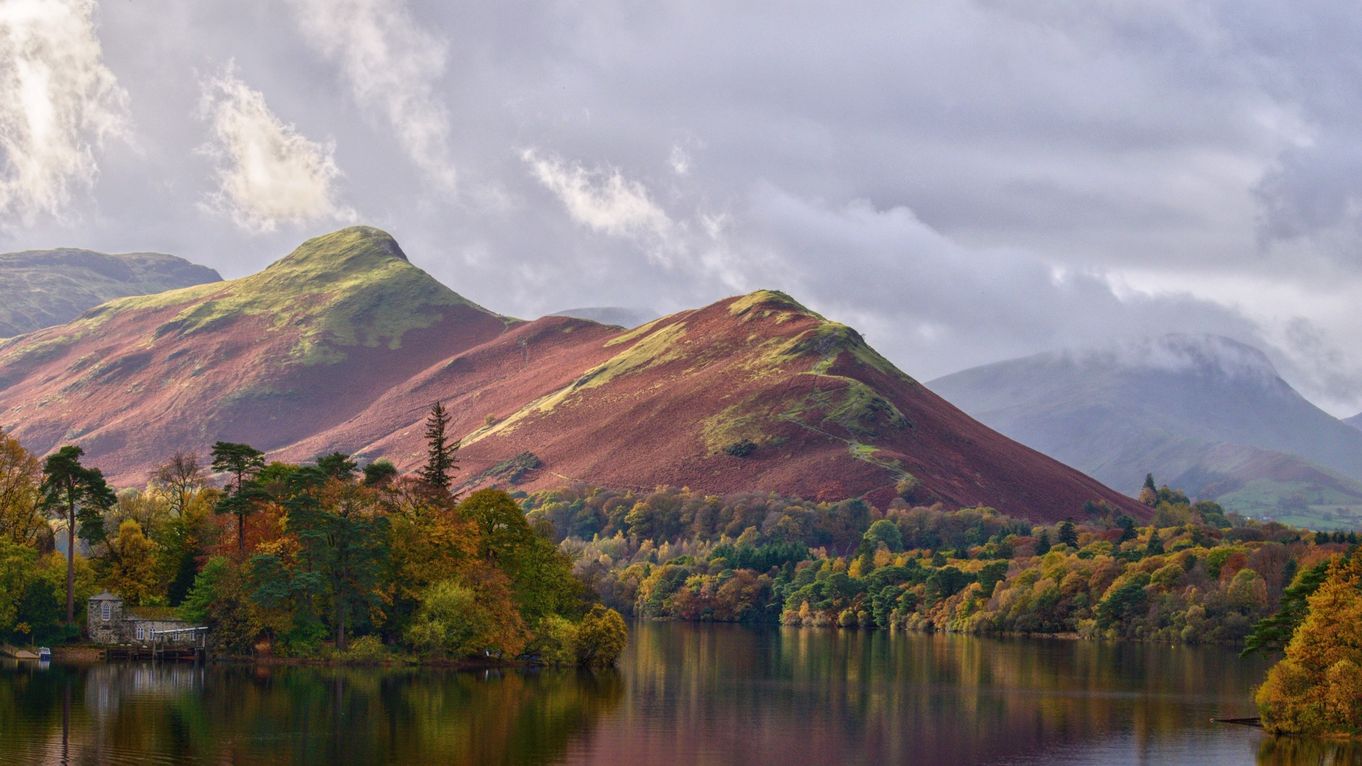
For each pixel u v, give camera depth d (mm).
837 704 161625
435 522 182500
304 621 173250
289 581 171000
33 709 134750
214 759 116188
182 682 153875
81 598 182375
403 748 122938
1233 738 139125
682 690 169625
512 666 179875
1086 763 126625
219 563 177750
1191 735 141250
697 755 125938
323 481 177875
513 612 181250
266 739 124375
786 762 124625
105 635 178625
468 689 156375
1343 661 135125
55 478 182750
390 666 171125
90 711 134375
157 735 124125
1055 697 171125
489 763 118812
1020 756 129875
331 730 129000
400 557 180625
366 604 177250
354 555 174500
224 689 149500
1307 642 137125
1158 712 158625
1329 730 136125
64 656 173000
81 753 116375
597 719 142500
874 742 136250
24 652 172500
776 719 148375
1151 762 127000
